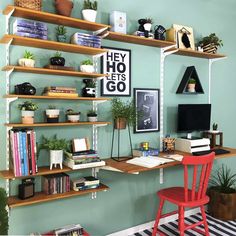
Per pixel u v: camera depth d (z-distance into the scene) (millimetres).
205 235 2531
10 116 2031
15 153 1840
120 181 2633
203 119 3082
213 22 3318
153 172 2859
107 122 2299
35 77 2141
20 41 1935
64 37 2141
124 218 2680
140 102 2711
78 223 2402
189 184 3156
